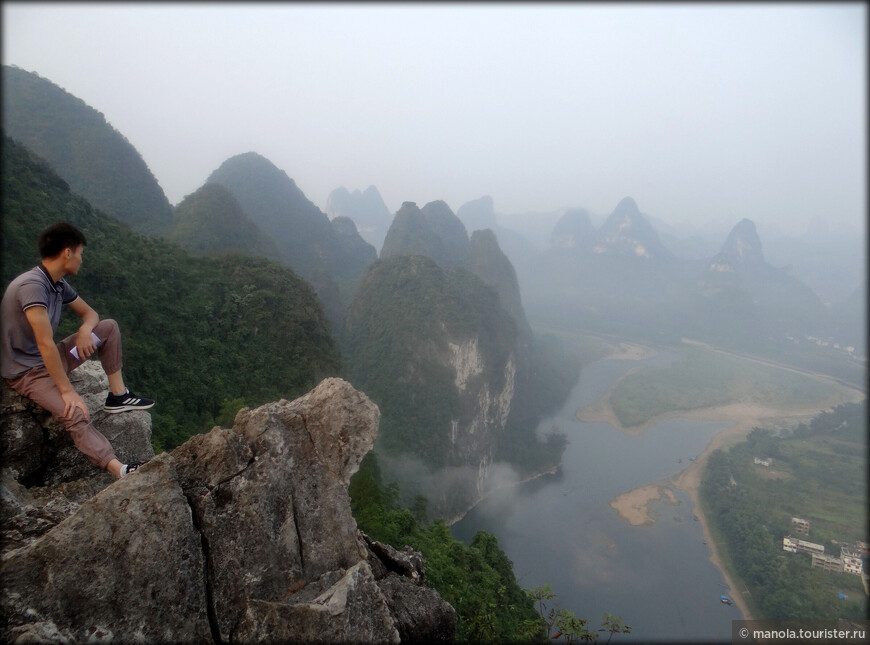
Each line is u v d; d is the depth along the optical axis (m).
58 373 3.58
